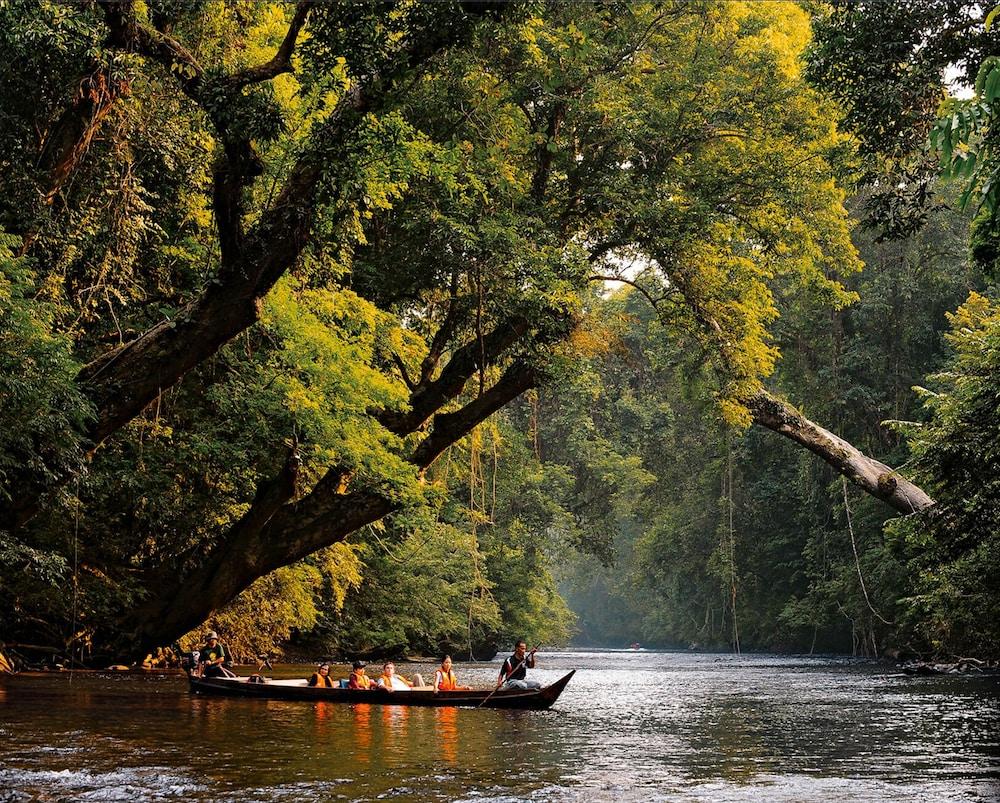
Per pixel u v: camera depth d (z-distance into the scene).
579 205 23.41
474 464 29.27
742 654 61.09
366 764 11.04
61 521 21.78
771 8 25.55
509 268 19.94
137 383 16.19
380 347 22.88
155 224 19.97
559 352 22.42
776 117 24.58
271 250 15.52
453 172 18.50
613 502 57.00
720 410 27.45
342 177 14.34
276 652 34.12
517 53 19.45
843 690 26.30
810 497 47.66
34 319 15.27
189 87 14.99
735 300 25.67
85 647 23.70
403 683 21.06
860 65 15.41
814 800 9.19
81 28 15.09
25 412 15.26
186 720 15.18
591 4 21.12
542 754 12.30
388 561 42.16
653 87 24.16
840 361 44.94
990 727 16.34
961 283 42.78
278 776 10.08
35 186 16.95
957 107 7.52
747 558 57.56
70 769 10.25
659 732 15.32
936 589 30.56
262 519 21.33
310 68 14.19
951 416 22.86
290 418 20.05
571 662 54.66
